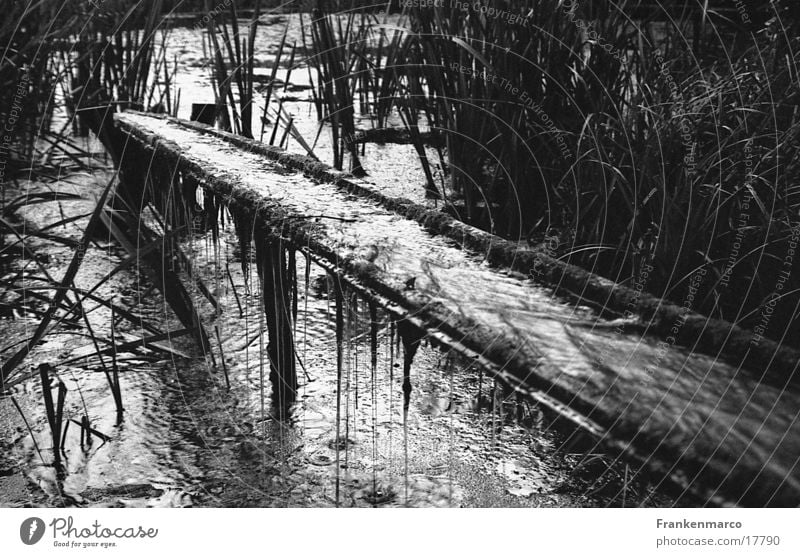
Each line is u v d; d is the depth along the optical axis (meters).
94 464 1.79
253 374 2.10
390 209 1.87
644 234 2.35
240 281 2.51
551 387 1.19
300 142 3.14
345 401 1.98
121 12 3.47
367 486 1.72
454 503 1.66
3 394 2.00
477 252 1.65
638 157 2.45
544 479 1.75
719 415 1.11
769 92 2.32
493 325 1.34
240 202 1.96
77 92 3.36
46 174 3.12
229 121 3.34
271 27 5.85
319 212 1.83
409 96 3.25
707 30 3.37
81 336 2.25
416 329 1.52
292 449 1.83
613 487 1.73
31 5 3.00
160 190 2.71
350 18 3.53
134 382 2.07
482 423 1.91
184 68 4.82
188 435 1.89
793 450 1.04
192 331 2.08
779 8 2.75
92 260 2.68
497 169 2.81
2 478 1.74
